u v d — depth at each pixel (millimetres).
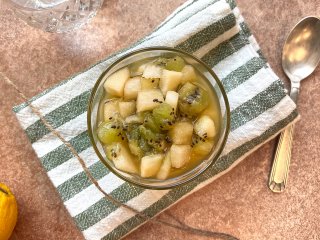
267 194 285
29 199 285
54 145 272
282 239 285
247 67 268
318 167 284
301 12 285
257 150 285
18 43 284
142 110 229
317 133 284
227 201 285
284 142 280
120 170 238
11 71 284
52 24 283
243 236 285
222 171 273
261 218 285
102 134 235
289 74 283
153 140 229
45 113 269
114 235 273
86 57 285
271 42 284
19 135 285
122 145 235
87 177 272
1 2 282
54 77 284
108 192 271
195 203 285
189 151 232
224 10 260
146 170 232
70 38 285
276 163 281
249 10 285
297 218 285
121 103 235
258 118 265
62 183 272
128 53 242
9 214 258
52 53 284
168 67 234
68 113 270
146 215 273
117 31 285
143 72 236
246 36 275
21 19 282
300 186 284
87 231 271
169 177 240
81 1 279
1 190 259
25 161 285
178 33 263
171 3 285
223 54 271
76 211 271
